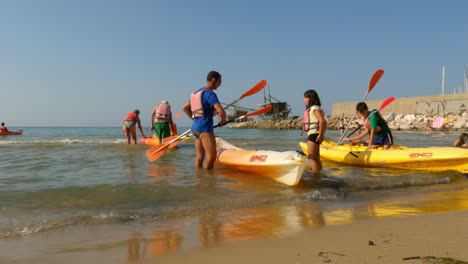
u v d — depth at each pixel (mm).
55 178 4871
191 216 3068
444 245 2162
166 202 3562
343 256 2010
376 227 2621
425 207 3391
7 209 3227
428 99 41875
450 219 2832
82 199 3641
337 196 3916
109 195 3811
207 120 5430
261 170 4848
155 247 2262
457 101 38812
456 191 4312
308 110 5402
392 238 2326
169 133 10281
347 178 5012
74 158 7402
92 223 2840
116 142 13859
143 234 2555
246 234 2510
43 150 9508
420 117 38281
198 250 2189
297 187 4316
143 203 3518
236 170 5566
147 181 4625
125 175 5141
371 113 6656
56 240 2426
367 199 3811
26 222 2840
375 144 6875
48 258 2082
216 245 2277
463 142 6859
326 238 2367
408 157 5781
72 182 4539
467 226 2602
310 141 5363
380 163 6105
